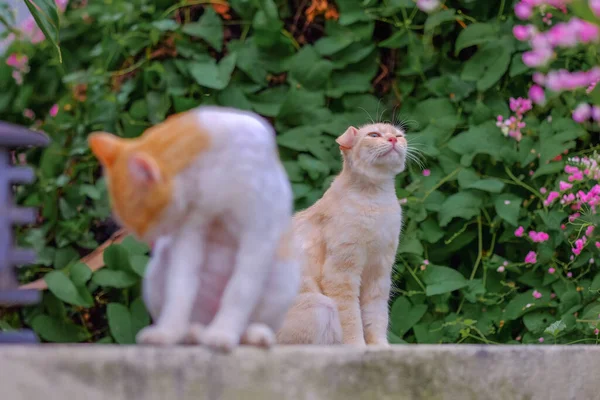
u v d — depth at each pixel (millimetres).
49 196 3389
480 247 3402
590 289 3273
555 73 3422
